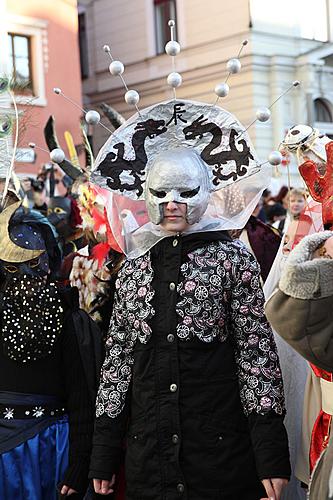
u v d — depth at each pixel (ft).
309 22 66.54
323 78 66.18
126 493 10.93
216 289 10.56
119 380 11.05
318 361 9.02
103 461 10.96
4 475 11.39
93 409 11.63
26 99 13.00
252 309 10.59
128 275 11.10
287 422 12.45
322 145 11.42
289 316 8.93
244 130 11.17
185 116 11.41
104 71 75.72
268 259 18.37
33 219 12.09
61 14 61.67
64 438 11.74
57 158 12.10
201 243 10.83
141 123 11.48
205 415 10.44
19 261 11.48
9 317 11.50
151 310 10.71
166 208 10.79
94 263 13.50
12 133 12.64
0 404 11.56
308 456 11.61
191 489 10.41
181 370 10.49
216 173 11.26
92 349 11.69
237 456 10.45
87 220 13.61
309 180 11.19
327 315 8.87
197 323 10.50
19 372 11.57
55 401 11.73
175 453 10.41
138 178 11.53
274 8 64.95
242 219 11.12
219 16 66.18
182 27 69.10
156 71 71.72
